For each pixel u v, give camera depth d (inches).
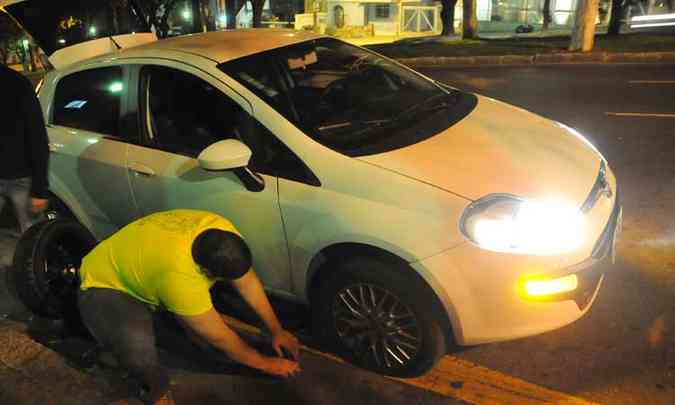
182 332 136.0
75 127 151.9
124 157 138.5
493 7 1041.5
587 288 107.0
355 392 114.4
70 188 152.8
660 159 214.5
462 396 110.9
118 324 100.7
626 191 189.5
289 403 113.0
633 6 818.8
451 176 107.3
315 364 122.8
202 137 128.6
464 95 151.3
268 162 118.3
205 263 90.2
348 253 112.9
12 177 134.7
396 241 103.9
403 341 113.3
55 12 164.2
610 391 108.5
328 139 116.9
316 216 111.3
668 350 117.2
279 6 1315.2
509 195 104.7
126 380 115.5
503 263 101.2
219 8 816.9
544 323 105.0
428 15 1034.1
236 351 103.1
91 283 101.9
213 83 127.8
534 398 108.6
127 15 184.1
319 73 138.7
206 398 116.1
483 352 121.6
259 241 121.0
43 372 120.0
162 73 135.5
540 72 423.5
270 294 127.9
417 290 106.7
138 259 96.2
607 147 231.9
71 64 157.2
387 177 107.5
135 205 139.4
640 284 138.9
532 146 121.9
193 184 126.6
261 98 123.6
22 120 129.4
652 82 342.3
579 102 308.7
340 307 118.0
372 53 157.5
